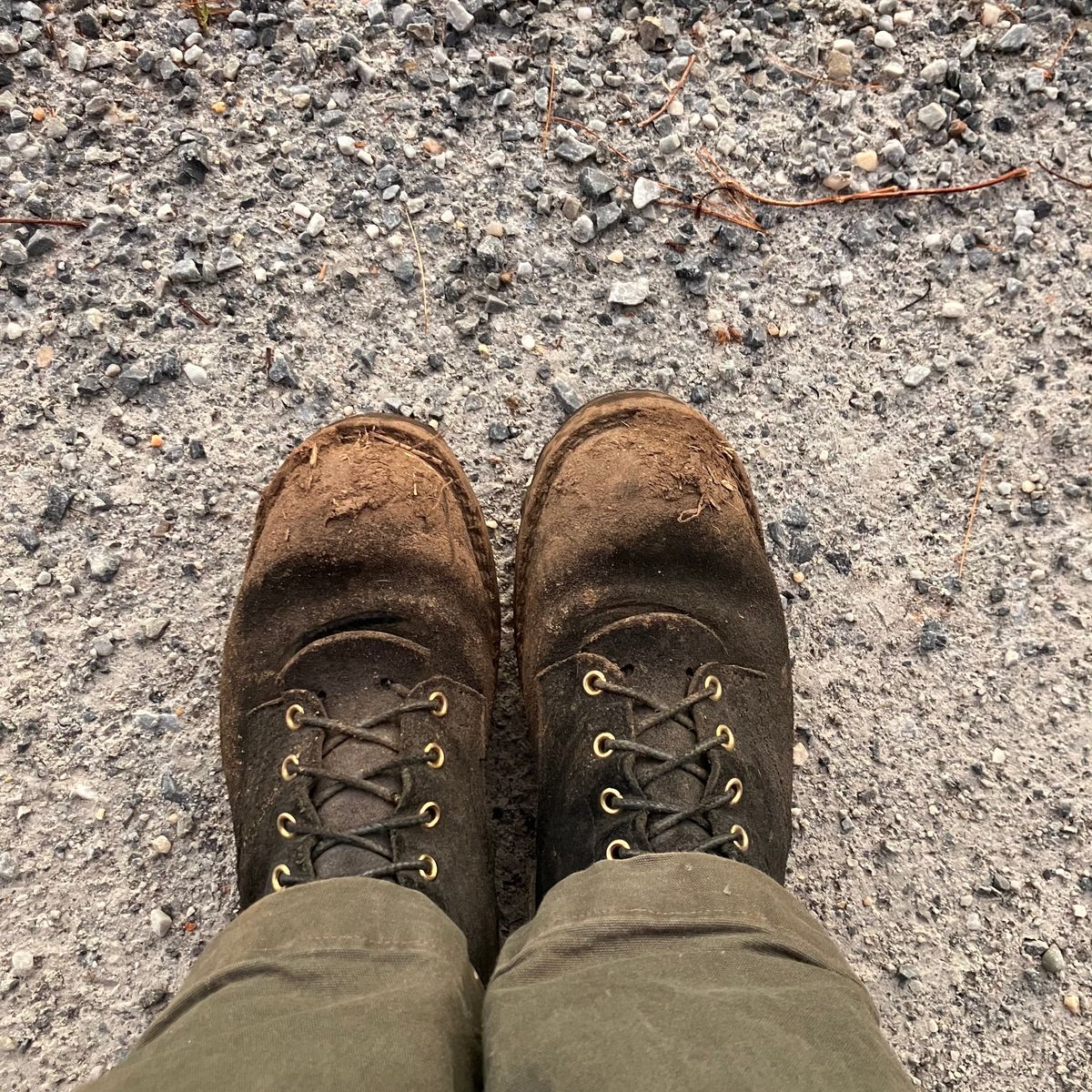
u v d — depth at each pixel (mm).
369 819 791
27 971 942
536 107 1072
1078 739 1026
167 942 955
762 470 1050
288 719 850
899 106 1089
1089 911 1002
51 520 995
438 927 675
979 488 1056
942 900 1002
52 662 979
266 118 1050
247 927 664
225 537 1007
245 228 1037
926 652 1034
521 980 630
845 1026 580
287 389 1026
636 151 1074
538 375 1048
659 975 604
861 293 1073
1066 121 1089
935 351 1068
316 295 1037
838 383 1063
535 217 1062
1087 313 1070
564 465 964
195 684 986
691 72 1088
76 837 959
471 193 1059
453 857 803
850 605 1038
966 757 1021
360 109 1061
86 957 948
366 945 637
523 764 1009
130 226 1025
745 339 1062
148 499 1005
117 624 989
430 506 930
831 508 1048
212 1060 545
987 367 1066
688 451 949
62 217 1022
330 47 1058
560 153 1063
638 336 1059
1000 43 1086
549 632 916
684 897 665
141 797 967
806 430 1057
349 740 835
